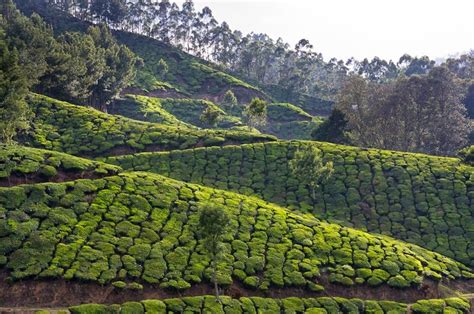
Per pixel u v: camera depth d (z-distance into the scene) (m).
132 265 39.59
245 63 177.25
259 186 63.78
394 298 43.03
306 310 39.09
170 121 110.06
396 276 44.72
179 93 141.88
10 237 38.88
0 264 36.69
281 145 72.56
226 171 65.94
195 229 45.66
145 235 43.22
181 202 49.09
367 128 92.56
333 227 52.31
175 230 44.97
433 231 56.66
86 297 36.41
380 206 60.78
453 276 48.16
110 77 104.69
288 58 189.38
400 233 56.59
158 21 187.88
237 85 150.25
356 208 60.59
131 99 119.94
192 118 122.62
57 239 40.00
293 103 159.50
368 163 68.25
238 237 46.34
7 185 46.34
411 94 89.12
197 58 172.88
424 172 66.12
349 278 43.66
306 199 61.84
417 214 59.34
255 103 93.69
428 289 44.44
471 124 101.62
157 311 35.47
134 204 46.84
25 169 48.41
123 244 41.50
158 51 164.50
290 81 176.38
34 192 44.12
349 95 94.94
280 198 61.75
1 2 118.62
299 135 125.62
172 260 41.31
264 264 43.38
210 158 68.00
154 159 66.56
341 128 88.50
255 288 40.75
